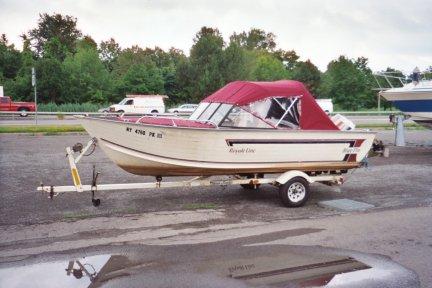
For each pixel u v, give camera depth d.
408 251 6.02
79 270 5.25
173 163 8.15
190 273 5.18
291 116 8.71
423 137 22.48
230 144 8.04
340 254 5.87
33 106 35.41
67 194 9.17
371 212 8.11
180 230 6.89
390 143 19.42
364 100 58.31
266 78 65.38
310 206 8.62
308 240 6.45
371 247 6.17
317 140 8.70
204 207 8.35
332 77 60.91
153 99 38.16
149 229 6.92
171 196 9.23
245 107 8.37
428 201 9.04
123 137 8.11
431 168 13.20
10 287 4.79
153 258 5.65
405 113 18.30
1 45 63.91
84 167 12.38
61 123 26.08
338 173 9.30
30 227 6.94
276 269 5.32
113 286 4.81
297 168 8.73
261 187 10.30
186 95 55.59
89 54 57.12
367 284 4.95
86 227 6.98
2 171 11.49
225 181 8.43
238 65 53.88
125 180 10.71
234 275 5.14
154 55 79.88
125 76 55.91
